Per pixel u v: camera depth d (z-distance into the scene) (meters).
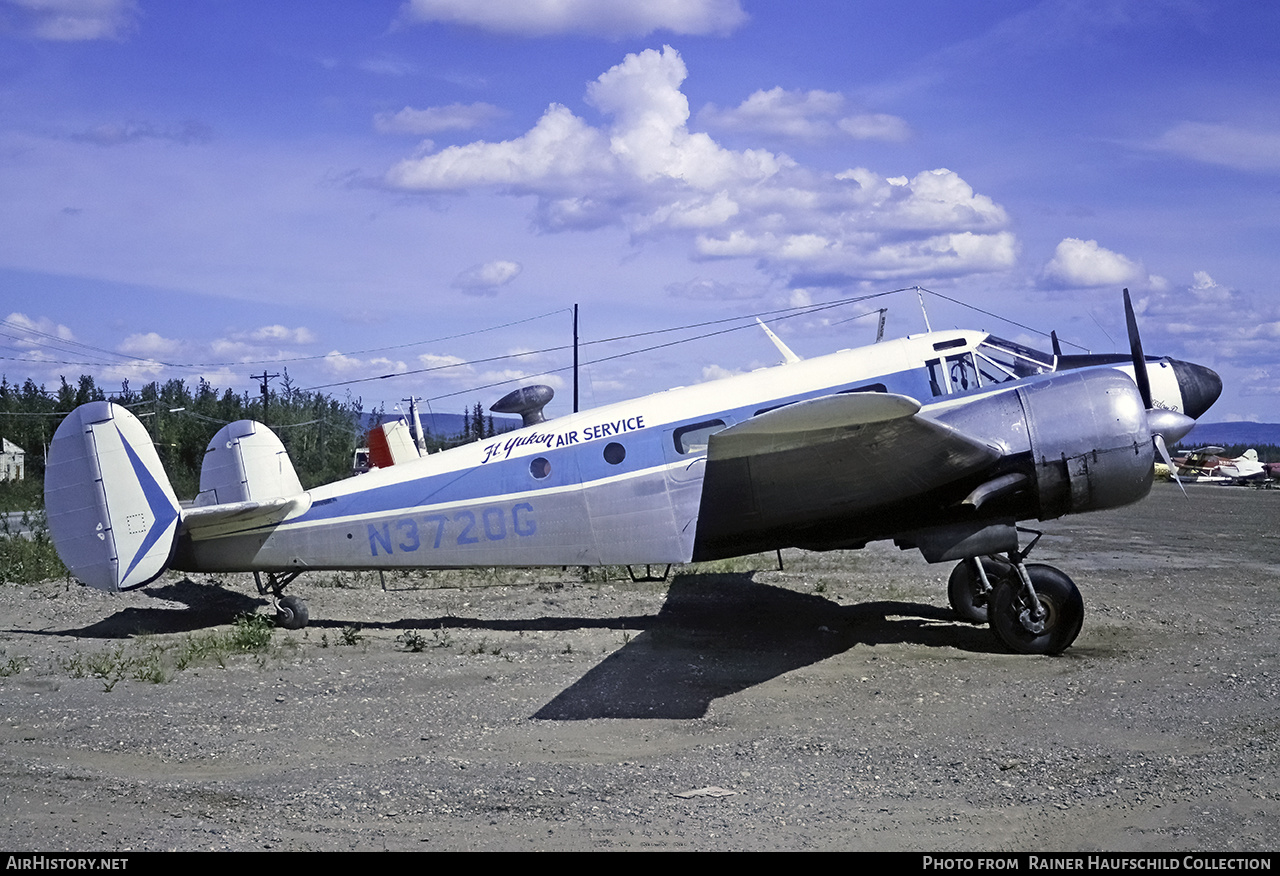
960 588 9.77
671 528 9.51
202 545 10.16
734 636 9.39
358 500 10.02
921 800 4.85
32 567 13.61
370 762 5.66
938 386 9.48
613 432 9.66
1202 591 11.42
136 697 7.25
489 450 9.95
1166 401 10.03
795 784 5.15
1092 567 13.77
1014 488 8.45
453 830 4.52
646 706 6.94
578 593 12.00
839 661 8.22
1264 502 28.59
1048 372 9.59
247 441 11.41
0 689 7.51
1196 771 5.10
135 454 9.80
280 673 8.06
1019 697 6.89
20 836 4.43
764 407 9.52
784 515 8.83
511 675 7.93
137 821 4.66
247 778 5.35
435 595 12.04
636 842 4.34
